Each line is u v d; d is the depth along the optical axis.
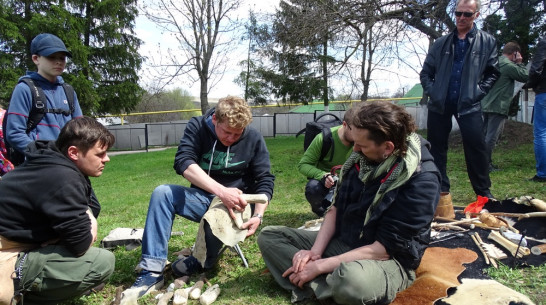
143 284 2.73
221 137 2.93
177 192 2.91
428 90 4.52
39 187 2.22
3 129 3.36
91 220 2.57
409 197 2.24
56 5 19.77
